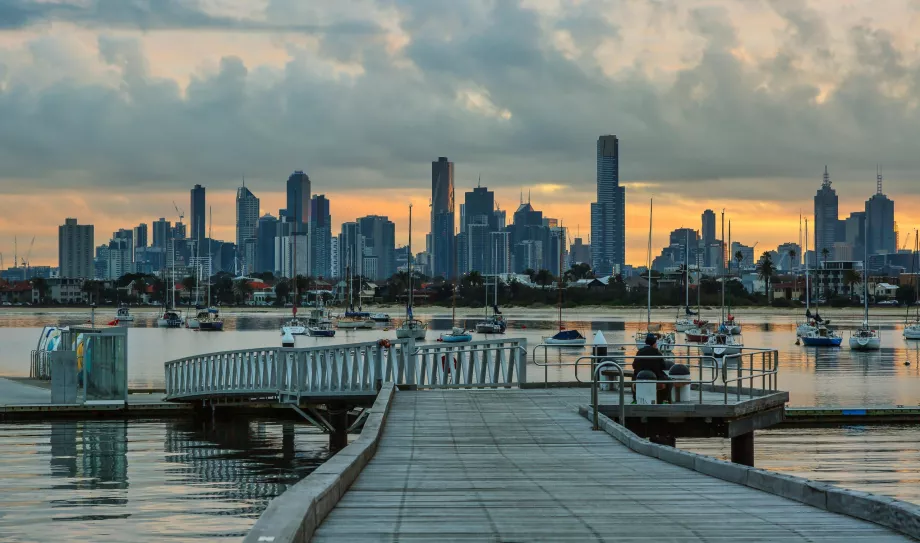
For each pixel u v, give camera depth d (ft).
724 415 70.28
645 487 44.45
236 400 123.75
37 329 552.00
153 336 457.27
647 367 76.69
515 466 51.26
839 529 33.88
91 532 61.52
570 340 358.64
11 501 71.31
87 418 121.29
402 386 89.81
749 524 35.06
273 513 30.58
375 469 49.80
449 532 33.73
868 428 117.19
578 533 33.73
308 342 409.08
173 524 63.93
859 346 343.67
